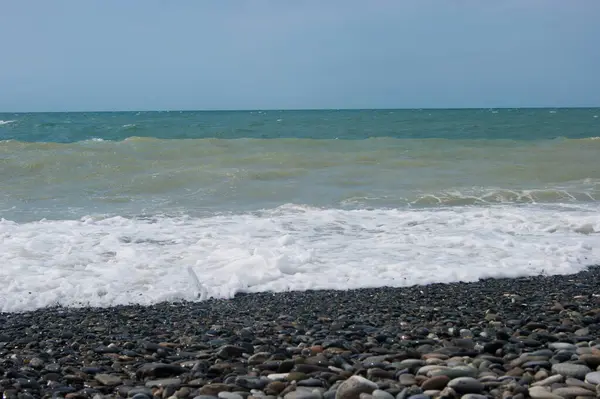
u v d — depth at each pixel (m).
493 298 5.82
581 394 2.71
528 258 7.62
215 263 7.17
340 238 8.52
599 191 12.52
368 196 12.05
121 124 34.62
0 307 5.61
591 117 44.25
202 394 2.92
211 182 13.11
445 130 29.52
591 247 8.13
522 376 3.06
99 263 7.11
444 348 3.68
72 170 14.06
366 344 3.96
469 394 2.74
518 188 12.79
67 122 39.06
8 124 34.31
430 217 9.93
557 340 3.91
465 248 8.04
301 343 4.05
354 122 36.88
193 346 4.06
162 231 8.82
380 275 6.82
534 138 25.19
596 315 4.72
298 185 13.02
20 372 3.44
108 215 10.09
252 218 9.92
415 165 15.68
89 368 3.53
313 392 2.83
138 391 3.03
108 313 5.45
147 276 6.62
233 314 5.37
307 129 30.44
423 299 5.84
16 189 12.41
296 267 7.03
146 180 13.12
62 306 5.73
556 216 10.00
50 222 9.38
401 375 3.09
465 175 14.38
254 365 3.49
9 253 7.41
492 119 40.81
